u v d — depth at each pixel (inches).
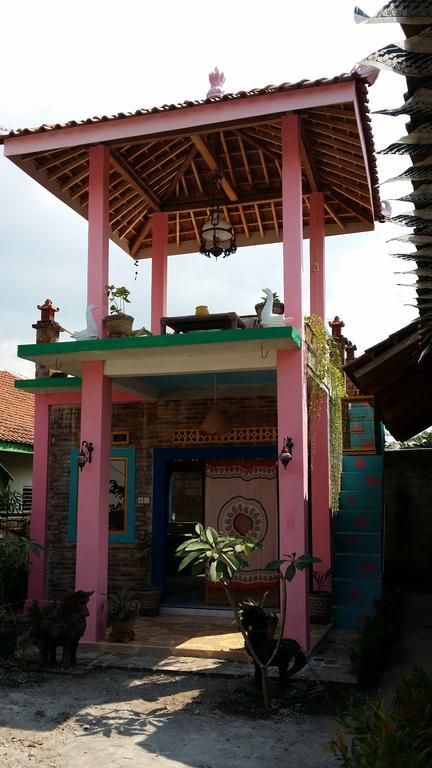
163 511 437.7
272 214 468.8
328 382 426.6
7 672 295.0
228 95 326.6
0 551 389.1
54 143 353.1
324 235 445.4
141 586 431.8
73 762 199.5
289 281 333.1
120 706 249.6
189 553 249.1
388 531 593.3
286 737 217.9
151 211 470.3
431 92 140.2
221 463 436.1
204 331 346.3
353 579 399.9
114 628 334.0
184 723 231.8
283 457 320.2
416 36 127.8
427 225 165.9
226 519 429.4
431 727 157.0
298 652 267.3
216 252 397.7
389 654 306.3
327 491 413.1
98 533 343.0
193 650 318.0
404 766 133.8
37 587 443.5
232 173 437.4
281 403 328.2
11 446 625.0
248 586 417.7
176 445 440.8
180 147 406.9
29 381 446.9
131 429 451.2
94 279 358.6
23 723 232.5
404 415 597.6
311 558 256.4
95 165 364.5
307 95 318.0
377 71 302.8
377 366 364.8
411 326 346.9
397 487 598.2
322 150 381.4
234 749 208.7
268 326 326.6
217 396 438.0
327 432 416.5
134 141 353.7
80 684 277.6
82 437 354.9
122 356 350.0
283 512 319.9
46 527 453.4
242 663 305.9
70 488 454.3
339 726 226.5
